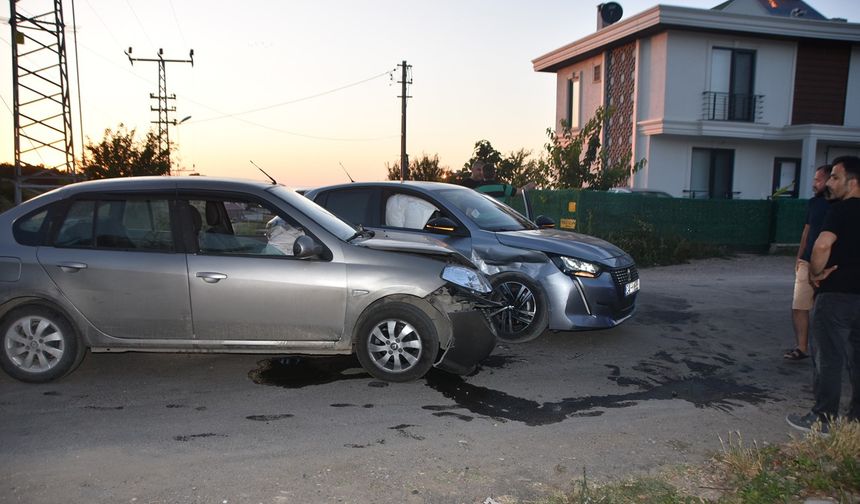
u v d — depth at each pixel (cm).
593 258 640
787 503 321
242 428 425
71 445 394
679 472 364
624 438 416
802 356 607
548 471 365
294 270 505
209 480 349
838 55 2116
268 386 512
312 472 360
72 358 506
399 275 505
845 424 392
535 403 483
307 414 452
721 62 2034
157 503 324
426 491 338
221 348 510
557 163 1702
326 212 576
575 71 2491
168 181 529
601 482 350
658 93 2020
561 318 636
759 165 2147
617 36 2097
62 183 2448
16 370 503
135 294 501
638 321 780
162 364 567
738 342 682
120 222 514
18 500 326
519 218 754
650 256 1362
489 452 390
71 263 498
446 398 490
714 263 1389
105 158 3084
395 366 514
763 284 1091
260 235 520
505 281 652
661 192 1930
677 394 509
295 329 508
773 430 433
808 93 2108
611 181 1673
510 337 652
